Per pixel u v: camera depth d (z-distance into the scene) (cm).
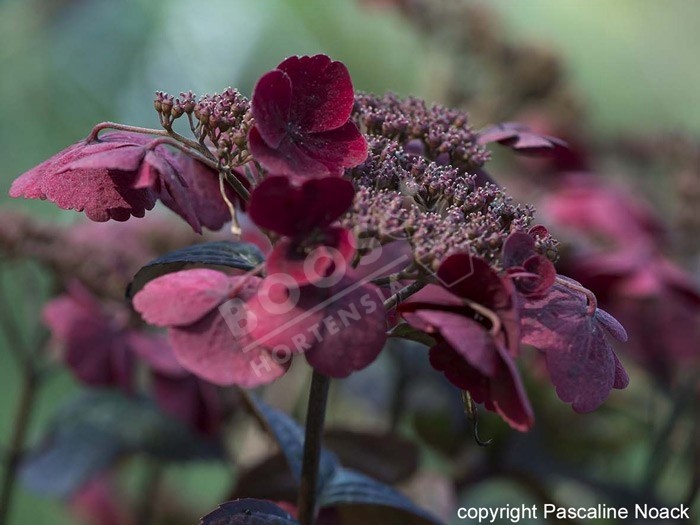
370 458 53
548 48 81
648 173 89
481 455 67
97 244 63
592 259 62
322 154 38
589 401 37
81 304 61
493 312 36
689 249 71
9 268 66
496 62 80
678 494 76
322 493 45
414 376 65
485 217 39
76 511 79
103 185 39
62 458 65
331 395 74
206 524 40
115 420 66
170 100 39
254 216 36
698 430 68
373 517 48
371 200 38
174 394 60
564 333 38
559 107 82
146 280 42
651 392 71
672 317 62
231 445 75
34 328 69
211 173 43
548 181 76
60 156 39
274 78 37
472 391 37
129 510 81
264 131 37
